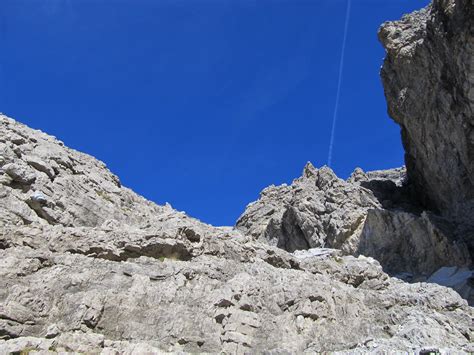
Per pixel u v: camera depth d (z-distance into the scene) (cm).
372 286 2484
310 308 2061
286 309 2059
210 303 1948
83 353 1570
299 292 2123
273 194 7500
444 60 4928
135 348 1638
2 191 2105
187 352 1736
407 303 2281
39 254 1866
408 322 2092
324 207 5884
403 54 5744
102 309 1753
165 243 2125
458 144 4997
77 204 2417
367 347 1869
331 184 6191
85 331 1677
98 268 1925
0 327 1574
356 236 5119
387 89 6334
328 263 2573
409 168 6488
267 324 1947
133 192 3106
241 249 2369
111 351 1595
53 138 2903
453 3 4519
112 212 2588
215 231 2514
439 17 4841
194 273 2064
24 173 2247
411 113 5778
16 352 1501
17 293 1684
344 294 2214
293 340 1919
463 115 4831
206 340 1803
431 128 5459
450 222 4831
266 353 1794
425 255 4628
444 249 4506
